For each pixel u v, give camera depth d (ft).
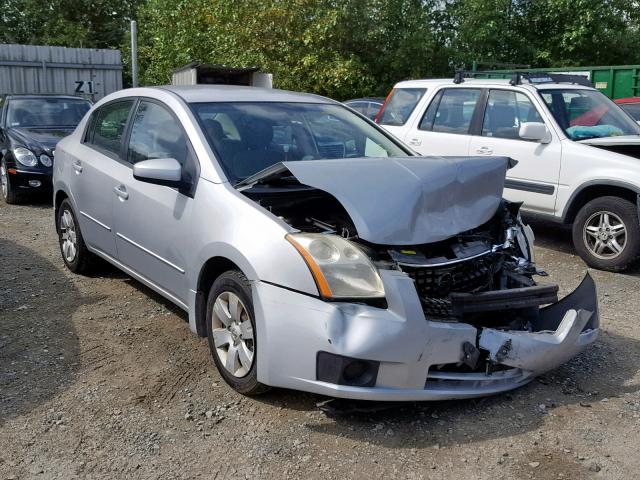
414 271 11.93
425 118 28.45
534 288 12.55
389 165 12.93
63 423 11.81
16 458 10.78
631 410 12.39
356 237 12.00
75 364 14.17
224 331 12.95
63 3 119.24
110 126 18.42
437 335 11.14
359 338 10.78
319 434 11.44
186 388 13.10
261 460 10.73
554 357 12.34
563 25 76.33
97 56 66.18
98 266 20.25
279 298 11.49
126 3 122.93
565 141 23.67
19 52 61.98
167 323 16.53
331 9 62.64
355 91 65.10
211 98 15.88
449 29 74.33
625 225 21.91
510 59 76.59
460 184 12.97
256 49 61.77
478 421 11.91
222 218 12.91
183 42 66.18
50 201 34.37
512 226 14.24
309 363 11.16
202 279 13.57
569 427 11.75
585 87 26.71
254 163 14.39
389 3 67.10
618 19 75.82
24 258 22.54
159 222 14.85
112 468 10.54
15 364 14.15
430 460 10.72
